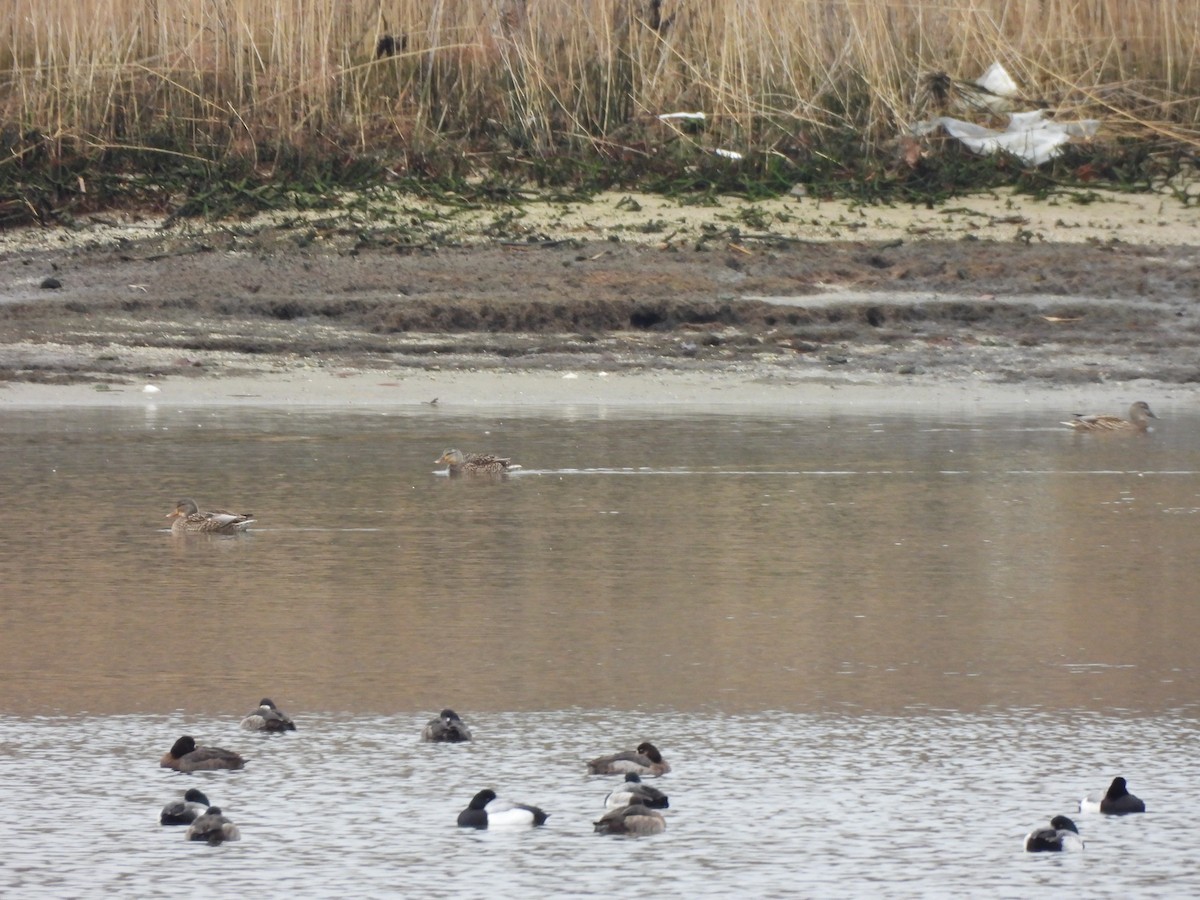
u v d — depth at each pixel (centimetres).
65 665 965
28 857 723
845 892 695
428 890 696
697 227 2459
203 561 1220
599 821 749
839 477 1566
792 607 1102
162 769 815
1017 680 948
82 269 2319
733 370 2088
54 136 2536
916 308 2242
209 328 2164
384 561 1223
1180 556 1259
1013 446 1736
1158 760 828
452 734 850
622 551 1263
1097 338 2192
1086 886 700
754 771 815
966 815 767
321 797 785
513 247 2389
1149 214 2531
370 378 2038
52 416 1847
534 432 1788
